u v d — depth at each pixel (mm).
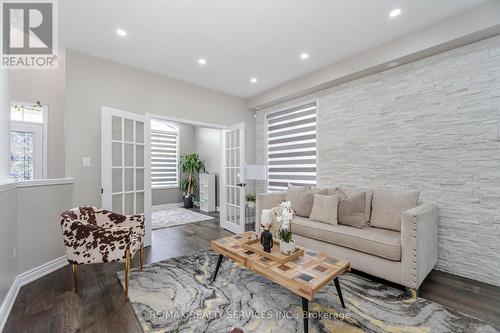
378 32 2535
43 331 1599
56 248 2594
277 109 4535
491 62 2260
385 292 2078
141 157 3455
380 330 1594
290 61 3213
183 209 6445
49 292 2090
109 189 2977
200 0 2033
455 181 2475
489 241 2271
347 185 3402
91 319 1721
